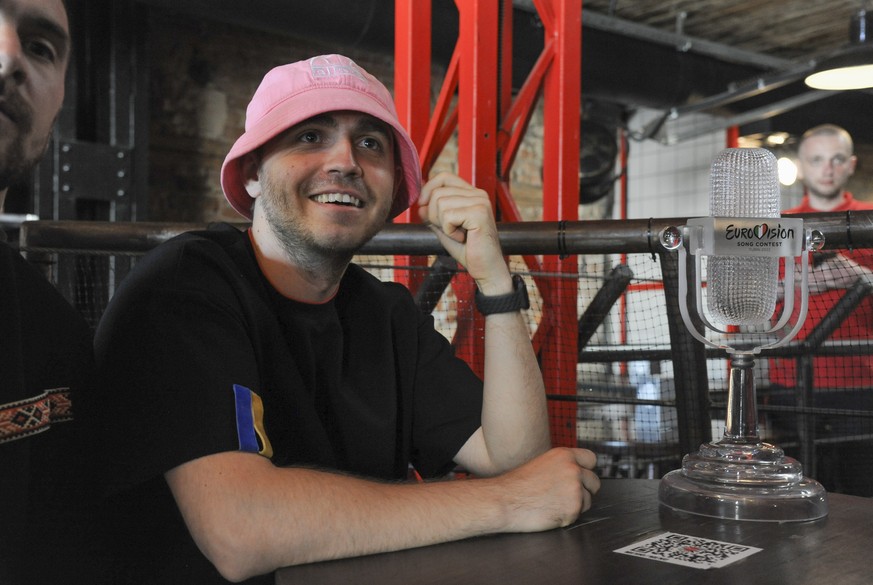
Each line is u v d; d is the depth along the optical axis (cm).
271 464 96
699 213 761
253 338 109
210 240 114
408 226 175
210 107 573
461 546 93
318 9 443
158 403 95
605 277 217
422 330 139
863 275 225
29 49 83
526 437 129
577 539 95
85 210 445
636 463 266
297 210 114
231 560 89
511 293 131
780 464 106
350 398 121
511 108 272
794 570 82
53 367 93
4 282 85
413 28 263
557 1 276
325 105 112
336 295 127
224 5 426
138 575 104
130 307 104
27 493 87
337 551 90
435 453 135
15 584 85
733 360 111
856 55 467
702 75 632
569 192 276
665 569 83
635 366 265
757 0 596
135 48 452
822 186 481
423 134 267
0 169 81
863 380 257
